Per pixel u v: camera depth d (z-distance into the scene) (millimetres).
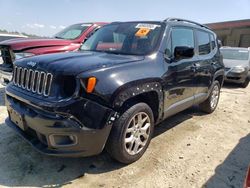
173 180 3119
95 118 2834
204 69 4906
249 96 8203
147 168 3336
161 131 4586
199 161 3584
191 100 4621
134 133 3332
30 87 3195
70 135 2775
